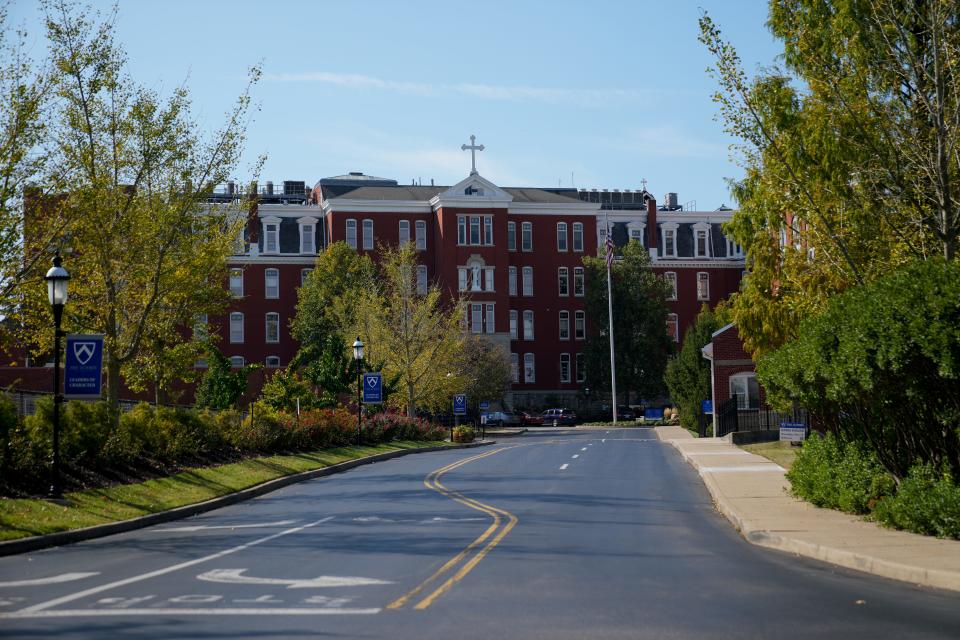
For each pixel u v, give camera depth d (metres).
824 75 23.06
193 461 29.17
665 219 104.88
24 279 26.52
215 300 34.09
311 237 93.69
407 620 9.55
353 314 71.75
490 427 86.56
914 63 20.47
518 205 98.62
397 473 32.88
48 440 22.77
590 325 97.12
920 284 14.30
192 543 16.27
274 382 46.34
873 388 15.18
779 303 28.23
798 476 20.34
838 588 11.40
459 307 65.19
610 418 92.19
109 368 31.08
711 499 22.95
